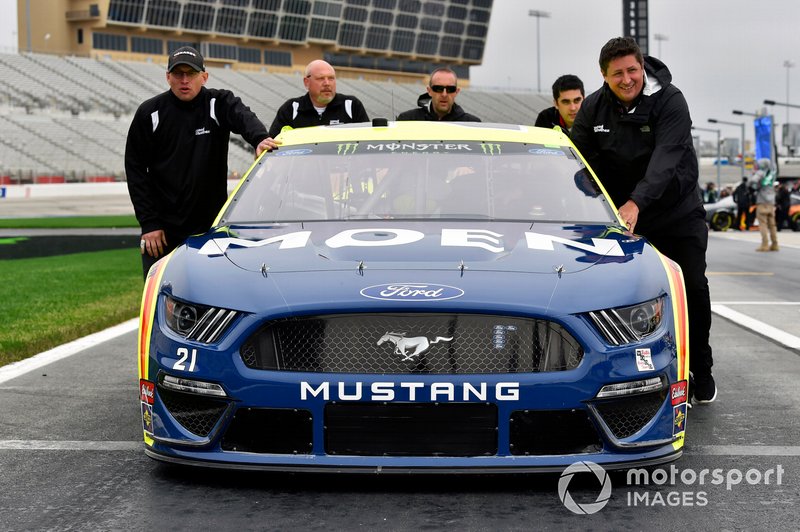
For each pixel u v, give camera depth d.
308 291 3.52
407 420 3.41
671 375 3.58
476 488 3.60
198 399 3.55
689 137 5.02
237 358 3.48
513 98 103.50
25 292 11.60
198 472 3.85
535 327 3.45
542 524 3.22
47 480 3.80
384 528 3.18
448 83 7.67
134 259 18.67
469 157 4.73
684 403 3.68
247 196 4.60
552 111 7.70
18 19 85.00
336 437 3.44
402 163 4.68
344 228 4.18
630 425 3.53
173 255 4.07
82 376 6.19
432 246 3.88
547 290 3.52
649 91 5.06
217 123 5.52
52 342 7.61
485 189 4.53
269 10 91.50
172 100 5.48
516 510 3.36
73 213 44.47
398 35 104.69
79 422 4.86
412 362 3.43
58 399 5.45
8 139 57.81
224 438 3.52
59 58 74.50
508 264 3.70
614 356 3.46
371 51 102.38
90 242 23.61
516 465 3.41
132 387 5.81
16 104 62.16
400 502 3.45
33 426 4.77
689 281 5.06
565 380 3.41
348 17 99.06
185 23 85.25
